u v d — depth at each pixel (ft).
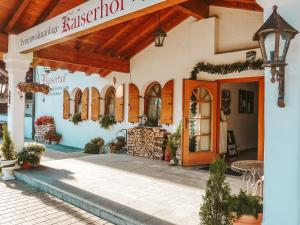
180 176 18.88
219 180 9.44
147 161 24.23
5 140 19.93
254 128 34.09
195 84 22.25
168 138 24.44
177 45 25.32
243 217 9.27
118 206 13.19
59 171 20.04
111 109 33.58
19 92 20.93
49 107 41.81
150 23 25.39
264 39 7.40
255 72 20.70
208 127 23.79
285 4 7.75
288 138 7.73
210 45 22.84
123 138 30.07
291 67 7.63
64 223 12.50
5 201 15.25
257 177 17.93
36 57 21.88
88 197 14.40
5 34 20.84
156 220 11.66
